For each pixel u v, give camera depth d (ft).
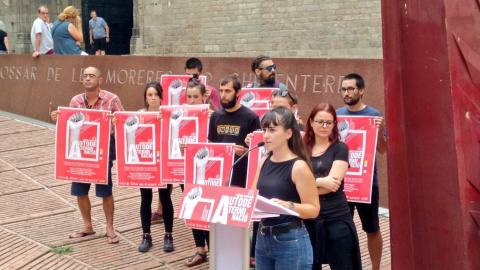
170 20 73.00
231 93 20.31
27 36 82.02
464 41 13.33
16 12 81.66
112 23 83.66
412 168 13.57
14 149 36.99
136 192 30.04
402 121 13.66
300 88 30.58
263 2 65.00
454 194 13.01
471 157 13.30
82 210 24.18
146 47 75.41
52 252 22.71
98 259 22.11
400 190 13.83
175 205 27.99
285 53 63.72
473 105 13.44
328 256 16.62
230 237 14.05
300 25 62.34
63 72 43.09
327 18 60.23
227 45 68.33
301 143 14.37
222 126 20.74
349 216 16.71
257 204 13.33
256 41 65.98
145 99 23.79
